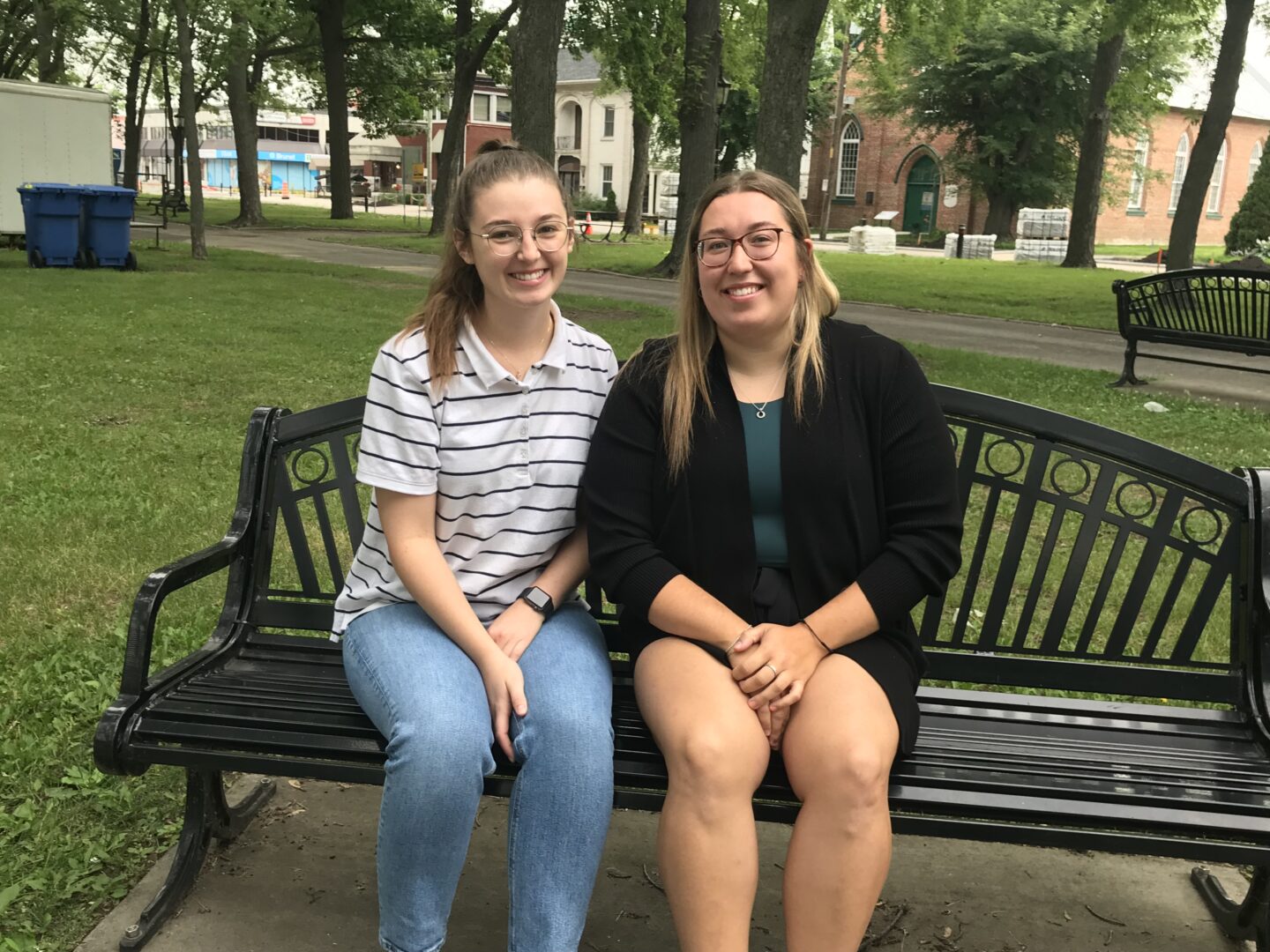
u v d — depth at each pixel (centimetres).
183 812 295
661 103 2591
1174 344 963
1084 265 2791
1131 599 285
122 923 254
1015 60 4034
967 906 272
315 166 8200
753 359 257
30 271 1616
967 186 4819
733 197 249
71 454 635
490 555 259
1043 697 276
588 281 1992
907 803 221
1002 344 1298
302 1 3378
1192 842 218
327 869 278
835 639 238
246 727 241
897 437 250
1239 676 275
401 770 216
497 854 290
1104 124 2731
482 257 248
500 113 7050
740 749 215
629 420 256
